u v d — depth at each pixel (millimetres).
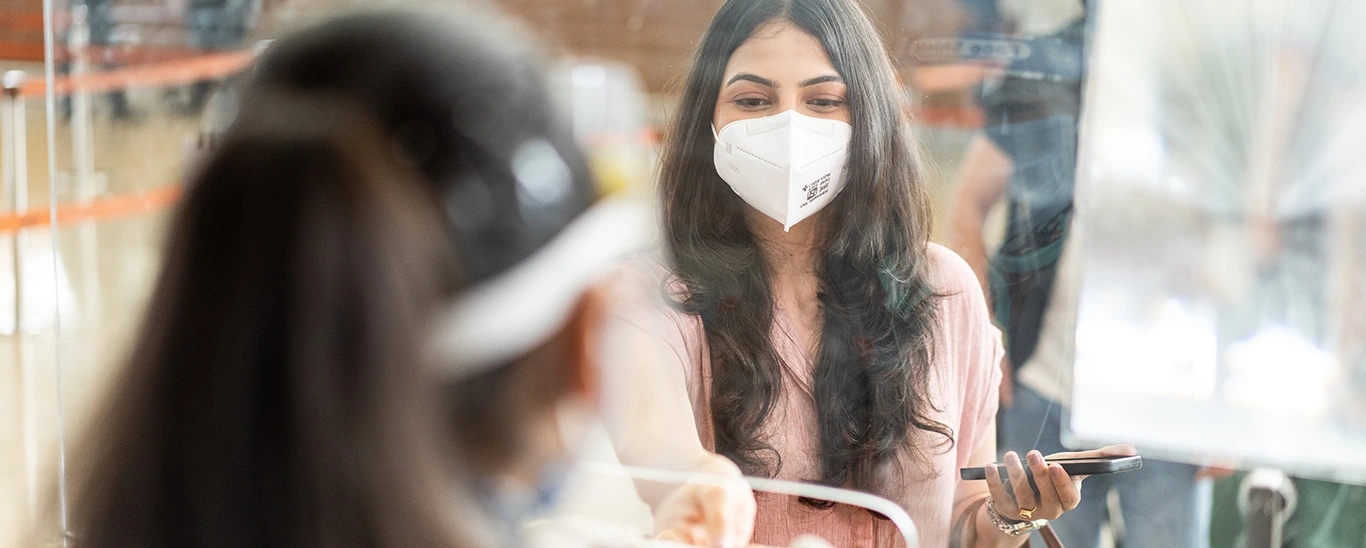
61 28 1636
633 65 1458
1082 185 1655
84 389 1506
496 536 574
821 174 1454
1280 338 1687
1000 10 1614
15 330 2615
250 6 1403
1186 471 1692
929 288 1531
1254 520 1691
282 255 515
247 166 534
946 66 1614
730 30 1486
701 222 1486
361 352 505
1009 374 1663
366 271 508
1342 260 1678
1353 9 1639
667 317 1415
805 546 1353
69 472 589
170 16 1549
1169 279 1688
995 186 1630
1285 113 1671
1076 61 1633
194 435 521
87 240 1641
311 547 506
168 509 527
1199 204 1686
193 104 1558
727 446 1445
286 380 508
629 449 1312
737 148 1452
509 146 558
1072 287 1667
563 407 604
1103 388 1688
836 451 1467
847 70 1470
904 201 1521
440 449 534
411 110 546
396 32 572
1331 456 1684
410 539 512
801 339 1494
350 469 504
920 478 1489
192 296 532
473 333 538
